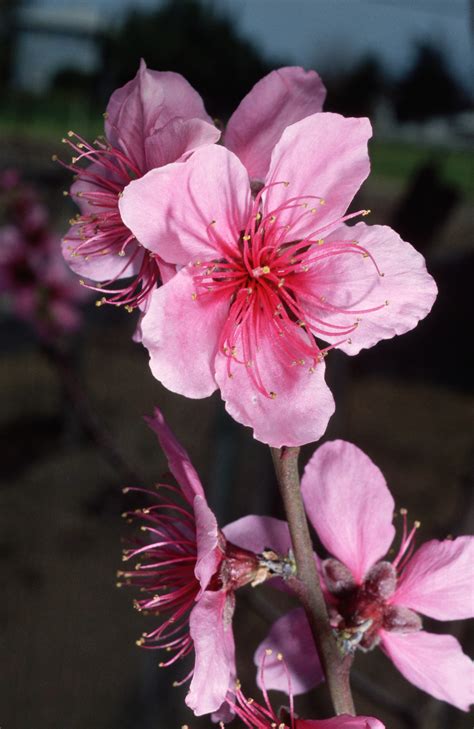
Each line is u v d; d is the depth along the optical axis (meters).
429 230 0.34
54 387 0.99
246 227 0.16
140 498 0.29
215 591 0.16
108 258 0.17
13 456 0.87
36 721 0.53
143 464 0.84
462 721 0.29
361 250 0.15
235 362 0.16
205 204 0.15
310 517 0.17
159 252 0.15
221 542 0.16
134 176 0.17
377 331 0.15
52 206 0.61
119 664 0.60
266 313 0.16
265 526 0.17
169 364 0.15
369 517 0.17
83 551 0.73
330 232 0.16
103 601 0.66
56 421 0.94
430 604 0.17
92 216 0.17
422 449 0.90
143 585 0.17
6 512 0.78
